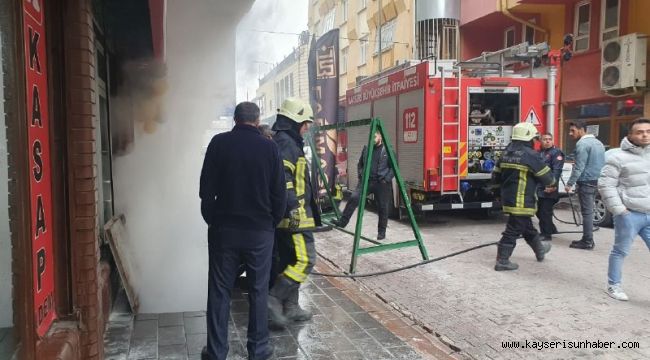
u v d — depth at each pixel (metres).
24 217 2.47
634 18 11.92
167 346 3.90
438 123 9.58
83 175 3.19
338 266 7.00
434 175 9.59
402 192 6.97
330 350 3.92
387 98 11.09
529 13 15.31
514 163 6.41
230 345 3.99
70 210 3.18
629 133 5.26
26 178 2.49
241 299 5.12
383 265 7.01
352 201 8.77
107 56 5.24
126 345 3.91
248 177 3.47
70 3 3.13
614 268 5.37
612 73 11.87
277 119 4.32
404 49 20.20
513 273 6.42
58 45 3.12
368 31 24.08
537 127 10.00
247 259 3.56
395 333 4.39
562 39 14.43
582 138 7.54
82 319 3.23
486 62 10.19
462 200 9.86
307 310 4.88
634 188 5.18
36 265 2.76
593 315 4.91
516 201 6.42
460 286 5.93
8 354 2.37
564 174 9.65
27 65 2.61
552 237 8.59
